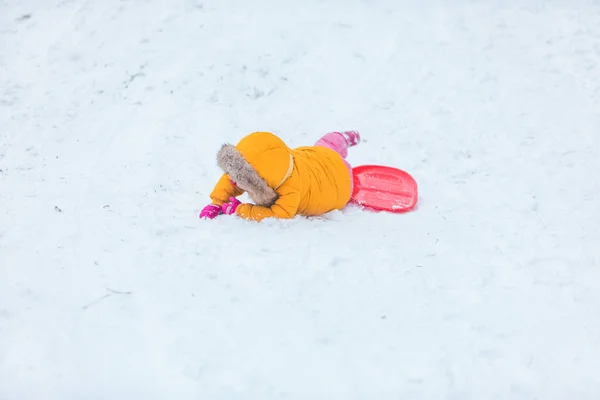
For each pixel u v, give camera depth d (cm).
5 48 1092
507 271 582
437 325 500
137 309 495
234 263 556
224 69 1034
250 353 459
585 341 492
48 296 508
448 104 976
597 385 452
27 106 955
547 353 479
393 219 677
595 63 1077
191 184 735
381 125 928
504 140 890
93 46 1089
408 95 998
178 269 546
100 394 425
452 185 780
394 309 514
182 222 628
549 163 830
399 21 1165
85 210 656
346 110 966
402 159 845
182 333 473
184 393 427
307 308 506
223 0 1190
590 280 576
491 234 655
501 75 1047
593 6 1231
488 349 479
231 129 905
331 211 679
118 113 941
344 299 520
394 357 466
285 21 1148
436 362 463
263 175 620
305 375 445
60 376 434
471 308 523
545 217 700
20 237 597
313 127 927
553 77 1047
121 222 627
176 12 1157
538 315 520
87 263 552
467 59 1081
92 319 484
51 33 1121
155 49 1078
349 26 1144
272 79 1028
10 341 462
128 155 824
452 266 581
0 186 723
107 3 1176
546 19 1195
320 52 1087
